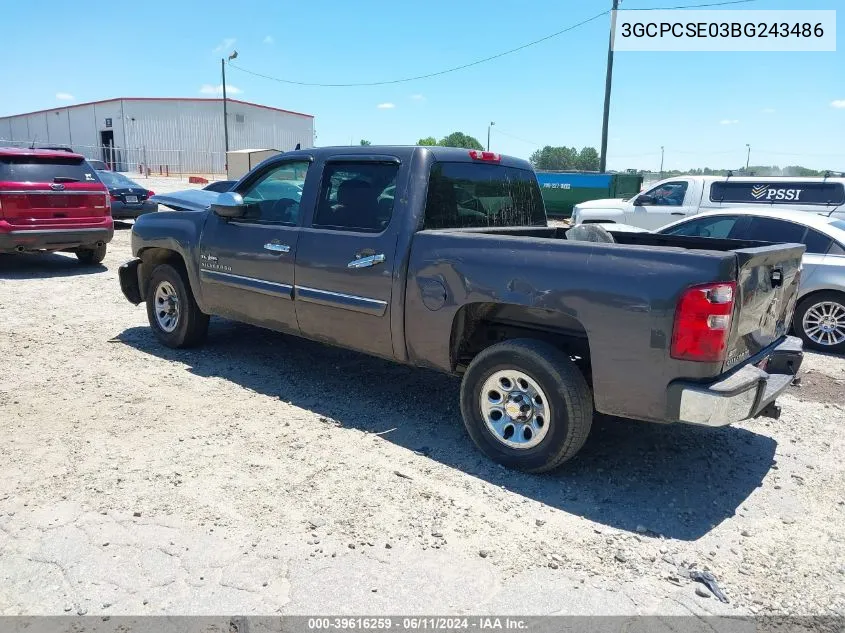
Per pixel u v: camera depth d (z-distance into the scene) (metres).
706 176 12.74
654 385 3.42
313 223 4.88
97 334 6.81
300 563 3.00
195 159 57.19
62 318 7.46
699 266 3.27
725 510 3.65
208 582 2.85
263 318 5.33
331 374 5.70
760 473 4.12
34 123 67.12
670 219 12.76
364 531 3.28
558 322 4.06
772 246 4.03
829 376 6.29
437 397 5.22
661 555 3.19
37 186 9.72
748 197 12.16
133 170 57.19
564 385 3.69
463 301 4.01
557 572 3.02
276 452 4.13
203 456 4.03
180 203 10.79
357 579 2.91
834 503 3.76
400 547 3.16
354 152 4.73
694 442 4.55
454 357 4.27
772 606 2.83
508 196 5.29
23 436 4.22
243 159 31.08
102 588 2.79
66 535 3.15
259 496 3.58
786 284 4.11
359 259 4.50
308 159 5.00
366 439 4.39
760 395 3.52
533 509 3.58
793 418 5.10
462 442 4.39
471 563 3.06
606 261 3.52
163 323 6.37
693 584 2.97
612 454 4.31
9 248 9.63
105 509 3.38
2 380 5.27
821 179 11.42
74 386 5.20
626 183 22.58
